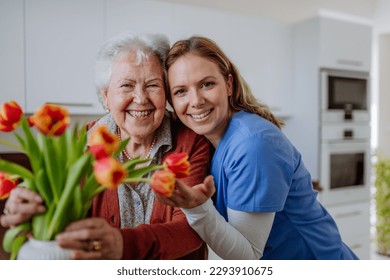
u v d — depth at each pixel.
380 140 3.86
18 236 0.57
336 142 2.79
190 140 0.98
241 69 2.66
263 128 0.89
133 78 0.86
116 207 0.90
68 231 0.54
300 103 2.86
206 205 0.71
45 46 2.06
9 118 0.52
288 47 2.88
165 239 0.73
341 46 2.81
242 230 0.84
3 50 1.96
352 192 2.90
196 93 0.87
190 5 2.67
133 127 0.90
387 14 3.38
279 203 0.85
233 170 0.86
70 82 2.14
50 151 0.52
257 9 2.96
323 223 1.06
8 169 0.54
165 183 0.54
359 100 2.92
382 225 3.32
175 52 0.88
